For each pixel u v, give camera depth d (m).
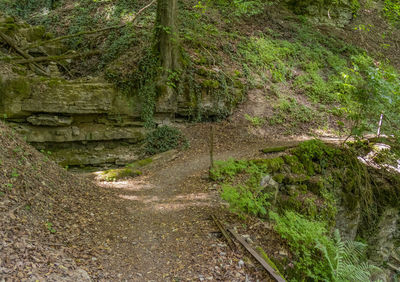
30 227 5.04
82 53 15.58
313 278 6.73
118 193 8.62
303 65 18.84
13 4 20.70
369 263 11.17
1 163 5.89
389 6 21.11
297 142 13.36
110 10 18.55
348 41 21.98
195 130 14.41
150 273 5.03
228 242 6.02
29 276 3.90
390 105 11.16
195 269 5.17
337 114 16.12
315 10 22.72
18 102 11.90
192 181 9.48
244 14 20.64
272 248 6.46
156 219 7.04
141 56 14.26
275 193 8.67
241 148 13.02
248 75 16.59
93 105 12.83
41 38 16.97
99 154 13.00
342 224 10.78
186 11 17.89
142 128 13.72
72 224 5.90
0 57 13.20
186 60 14.64
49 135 12.38
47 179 6.92
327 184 10.53
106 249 5.48
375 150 12.02
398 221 11.59
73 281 4.16
